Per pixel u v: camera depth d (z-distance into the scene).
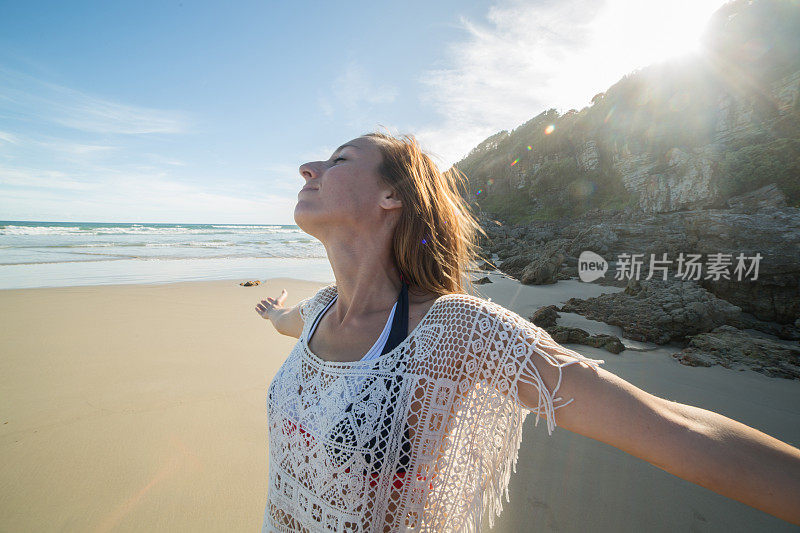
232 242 27.58
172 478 2.46
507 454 0.78
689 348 4.77
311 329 1.09
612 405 0.65
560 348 0.74
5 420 3.07
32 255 15.88
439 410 0.77
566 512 2.10
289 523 0.89
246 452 2.73
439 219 1.08
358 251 1.00
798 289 6.95
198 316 6.37
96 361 4.27
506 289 9.87
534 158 47.97
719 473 0.59
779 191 17.30
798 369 4.09
